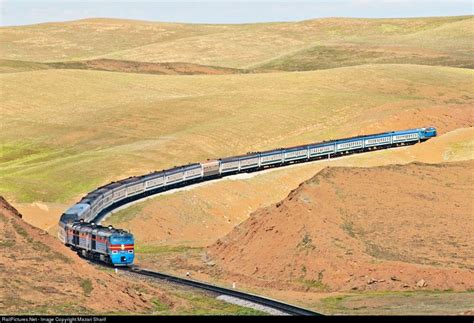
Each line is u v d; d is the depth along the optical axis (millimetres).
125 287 85750
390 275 98438
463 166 133375
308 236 109125
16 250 85938
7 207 95750
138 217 146000
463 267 100125
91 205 135250
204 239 143250
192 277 107438
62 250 88688
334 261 102438
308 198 117938
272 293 96750
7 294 77625
